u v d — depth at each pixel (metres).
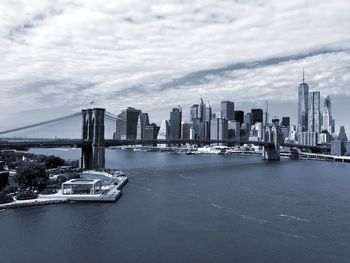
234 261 85.75
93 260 86.12
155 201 146.38
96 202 142.62
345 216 126.38
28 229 107.00
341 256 89.12
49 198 143.62
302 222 117.81
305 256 88.94
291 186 197.00
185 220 118.12
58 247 93.44
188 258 87.31
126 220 117.19
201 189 178.62
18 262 84.94
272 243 97.44
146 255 89.00
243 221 118.00
